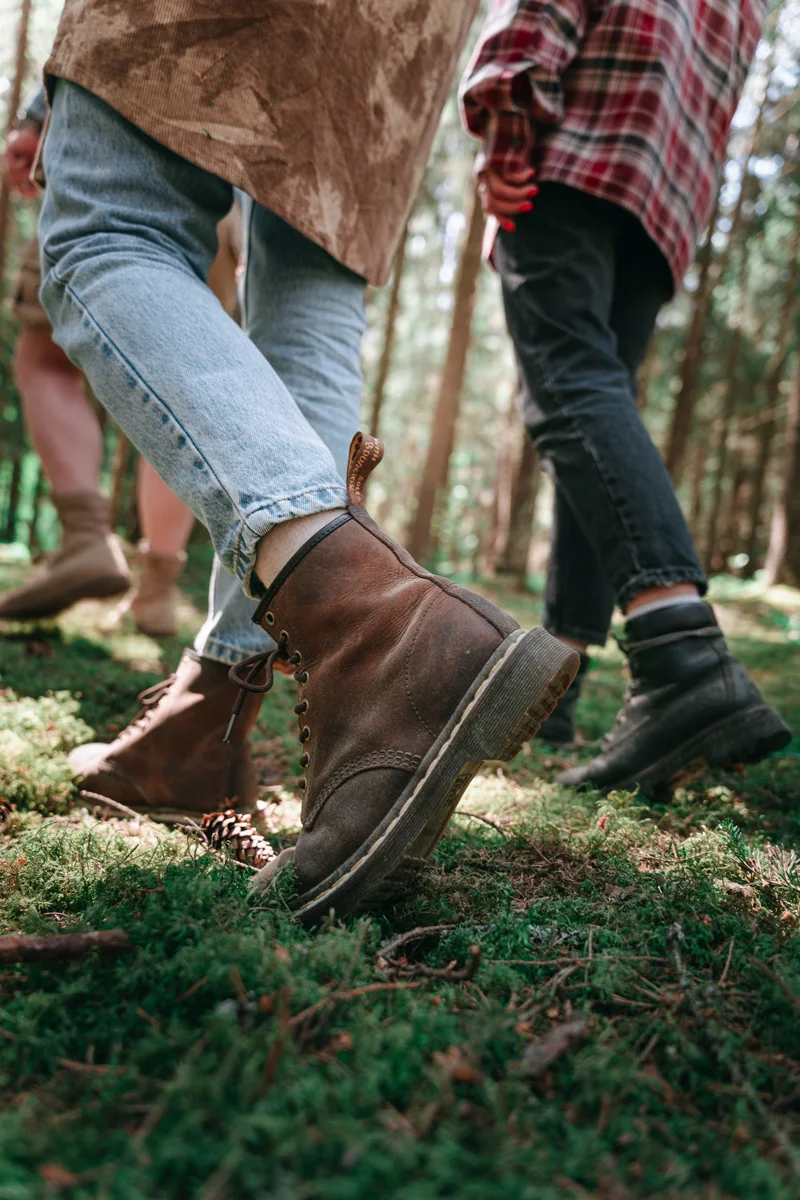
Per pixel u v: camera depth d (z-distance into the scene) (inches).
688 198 79.9
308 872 41.9
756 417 641.6
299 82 52.7
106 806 63.7
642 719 68.7
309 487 44.5
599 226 75.8
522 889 49.3
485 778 78.0
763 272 594.2
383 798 40.9
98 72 48.6
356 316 64.4
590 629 92.4
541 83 71.5
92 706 92.7
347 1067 28.6
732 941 39.9
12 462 589.6
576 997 36.3
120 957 35.3
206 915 38.5
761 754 66.9
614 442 71.1
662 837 58.4
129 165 49.6
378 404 501.7
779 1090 29.8
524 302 76.3
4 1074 28.8
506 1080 28.1
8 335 511.8
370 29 55.2
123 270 47.9
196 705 61.9
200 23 49.0
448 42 60.8
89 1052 29.3
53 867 45.2
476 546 1074.1
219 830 52.7
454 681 40.9
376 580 43.7
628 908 45.9
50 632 130.8
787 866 49.1
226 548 45.2
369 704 42.2
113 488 407.5
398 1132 25.0
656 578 68.3
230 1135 24.0
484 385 852.6
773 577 416.5
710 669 66.6
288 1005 31.4
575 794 69.6
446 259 568.1
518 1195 22.4
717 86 81.7
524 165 73.7
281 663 50.0
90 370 48.4
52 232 50.6
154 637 138.9
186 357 46.0
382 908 44.4
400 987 33.5
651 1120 27.6
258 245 63.1
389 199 61.0
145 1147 24.1
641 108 73.7
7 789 61.8
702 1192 24.2
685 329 603.8
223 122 50.4
